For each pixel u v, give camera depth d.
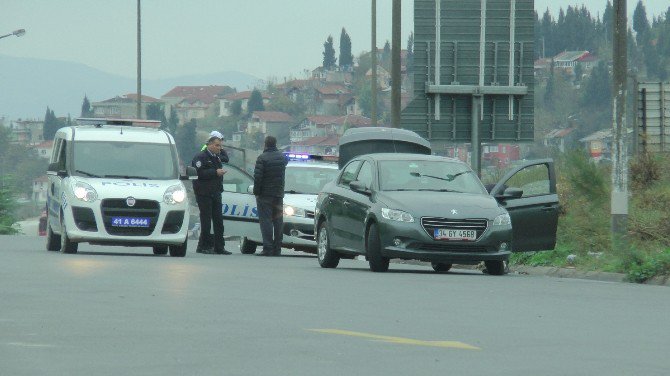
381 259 39.28
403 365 16.94
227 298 27.19
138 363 16.89
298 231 56.38
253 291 29.47
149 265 39.50
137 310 23.97
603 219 45.38
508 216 39.28
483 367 16.83
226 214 57.25
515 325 22.41
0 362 16.88
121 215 47.72
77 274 33.97
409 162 41.72
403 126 60.53
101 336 19.77
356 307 25.62
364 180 41.53
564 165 58.56
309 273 37.75
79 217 47.53
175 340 19.38
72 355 17.61
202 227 54.06
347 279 34.91
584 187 47.56
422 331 21.20
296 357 17.62
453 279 35.81
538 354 18.27
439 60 60.19
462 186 41.22
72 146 50.03
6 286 29.55
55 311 23.58
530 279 36.72
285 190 58.47
